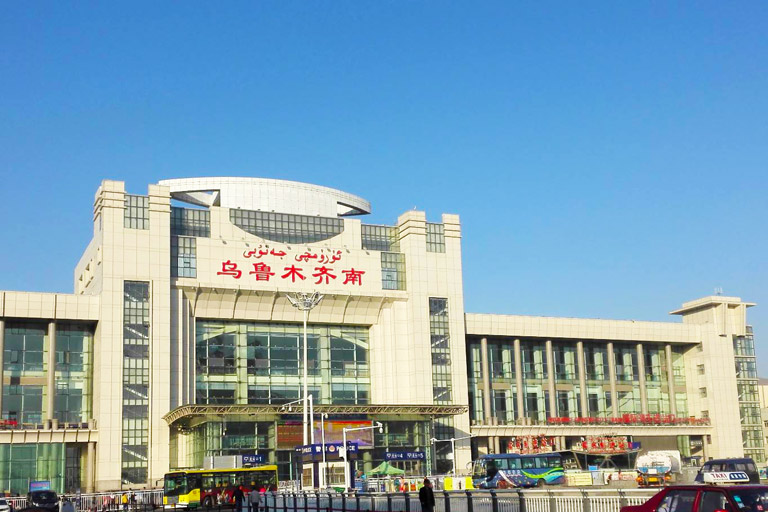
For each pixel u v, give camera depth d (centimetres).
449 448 11662
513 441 12519
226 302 11006
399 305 11862
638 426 13675
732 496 2570
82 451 10388
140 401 10212
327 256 11569
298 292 11238
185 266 10812
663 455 9244
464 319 12275
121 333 10288
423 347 11769
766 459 14825
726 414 14300
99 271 10544
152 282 10544
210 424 9812
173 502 8094
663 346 14612
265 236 11388
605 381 13925
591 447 11775
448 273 12238
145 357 10331
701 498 2638
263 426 10106
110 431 10006
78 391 10481
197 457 10050
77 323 10575
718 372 14412
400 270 12006
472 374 12731
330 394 11500
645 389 14162
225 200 11700
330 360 11625
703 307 14800
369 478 9512
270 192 11888
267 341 11356
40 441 9950
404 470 10612
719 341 14562
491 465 8825
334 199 12350
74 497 8650
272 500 6294
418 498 4412
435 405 10912
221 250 11025
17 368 10269
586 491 3441
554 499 3606
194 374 10775
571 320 13575
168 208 10800
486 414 12638
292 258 11356
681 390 14625
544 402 13275
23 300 10156
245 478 8225
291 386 11325
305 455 9119
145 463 10075
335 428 10262
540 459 8962
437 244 12281
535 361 13412
